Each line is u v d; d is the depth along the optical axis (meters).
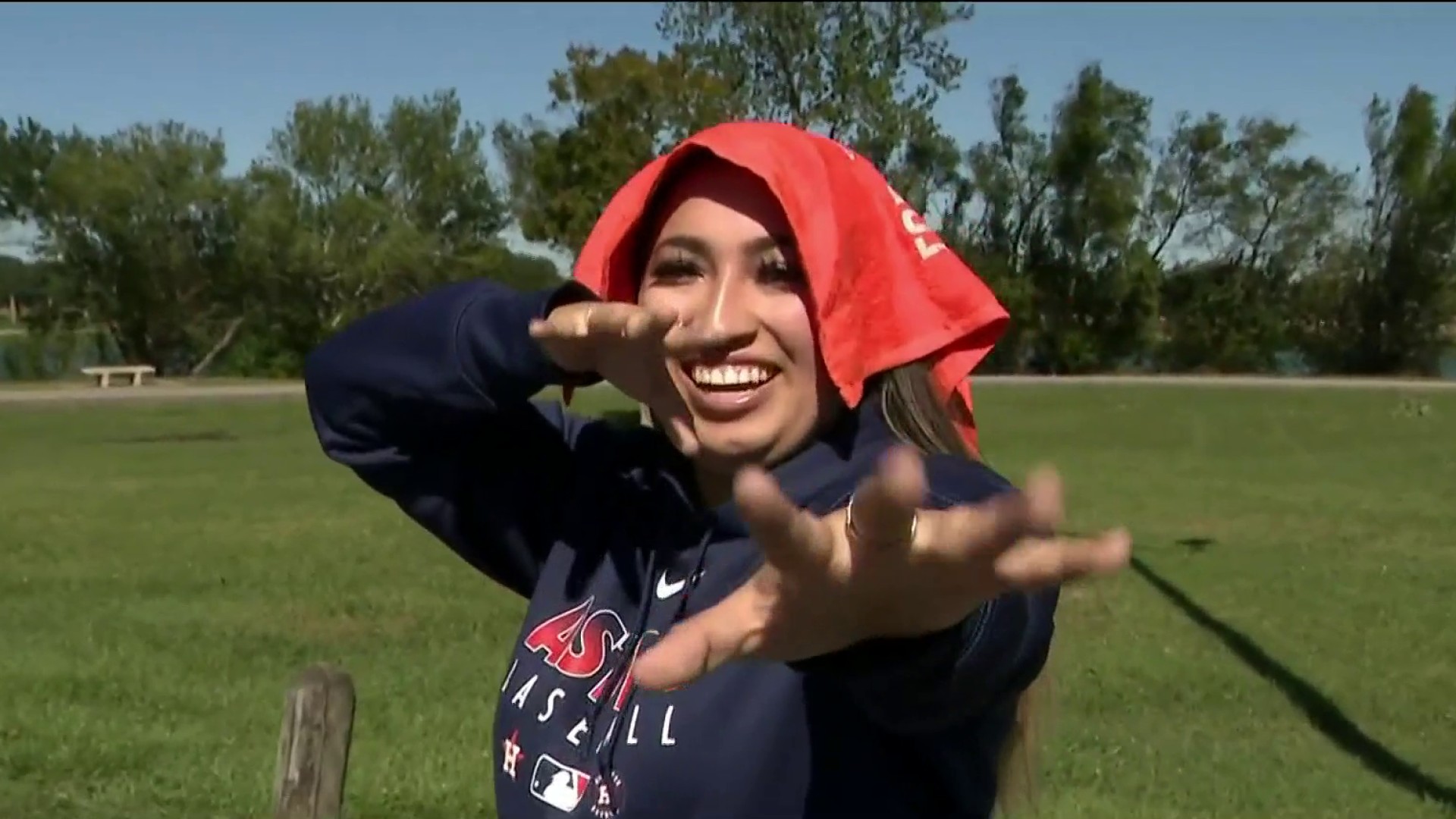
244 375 52.25
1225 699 7.79
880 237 1.92
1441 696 7.93
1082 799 6.10
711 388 1.94
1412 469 19.39
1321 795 6.33
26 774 6.31
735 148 1.92
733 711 1.94
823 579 1.29
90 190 48.31
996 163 54.44
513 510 2.34
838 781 1.89
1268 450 22.23
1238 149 52.62
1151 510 15.20
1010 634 1.49
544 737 2.12
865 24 21.94
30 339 49.75
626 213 2.07
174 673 8.06
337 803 4.01
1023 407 32.19
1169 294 54.34
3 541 12.48
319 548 12.23
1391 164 46.78
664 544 2.13
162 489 16.33
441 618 9.55
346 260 53.44
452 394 2.20
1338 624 9.62
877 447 1.93
